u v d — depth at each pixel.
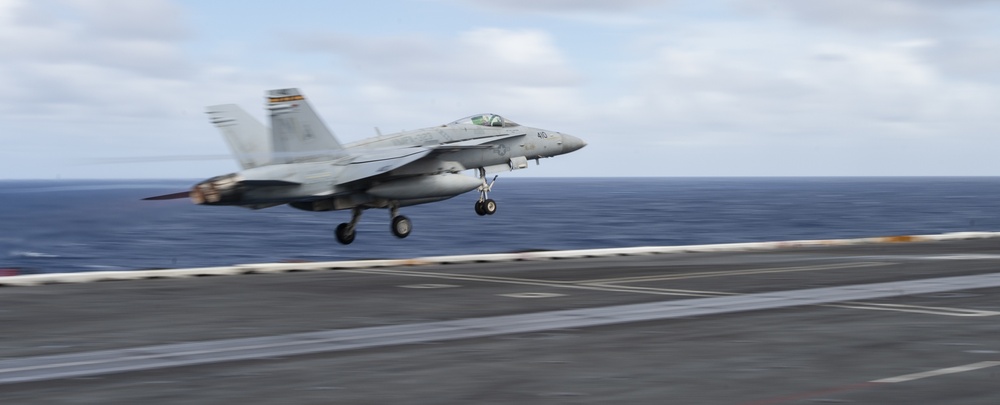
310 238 158.75
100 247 139.75
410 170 63.94
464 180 65.31
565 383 18.72
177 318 28.59
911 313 28.86
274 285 38.34
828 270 44.25
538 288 37.31
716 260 51.41
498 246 137.25
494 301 32.94
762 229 172.75
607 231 169.00
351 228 65.12
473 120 69.62
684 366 20.36
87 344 23.91
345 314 29.59
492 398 17.47
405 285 38.59
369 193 62.78
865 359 21.00
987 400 16.91
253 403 17.23
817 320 27.38
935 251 56.94
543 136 70.69
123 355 22.33
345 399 17.47
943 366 20.08
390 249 133.75
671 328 26.05
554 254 53.62
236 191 57.91
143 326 26.95
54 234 173.12
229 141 60.69
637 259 52.69
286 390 18.25
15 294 34.59
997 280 39.16
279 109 60.19
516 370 20.05
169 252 130.88
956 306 30.59
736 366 20.33
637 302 32.50
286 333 25.77
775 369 19.95
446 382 18.89
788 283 38.53
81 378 19.56
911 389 17.84
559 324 27.20
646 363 20.75
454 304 32.09
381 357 21.78
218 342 24.23
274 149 60.16
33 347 23.45
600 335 24.92
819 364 20.47
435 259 50.06
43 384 19.02
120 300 32.94
